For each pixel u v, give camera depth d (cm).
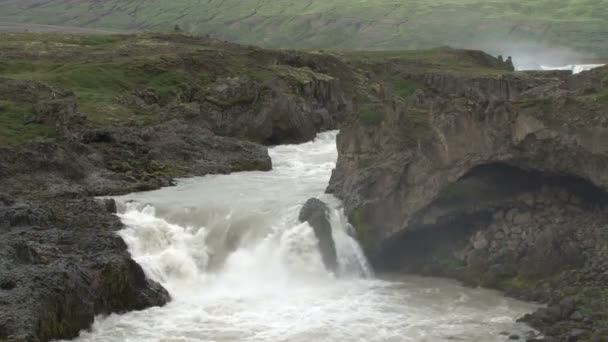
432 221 6269
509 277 5747
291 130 11831
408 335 4856
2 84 10469
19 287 4828
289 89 13188
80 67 13050
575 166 5775
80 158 8194
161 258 5988
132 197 7238
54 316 4800
